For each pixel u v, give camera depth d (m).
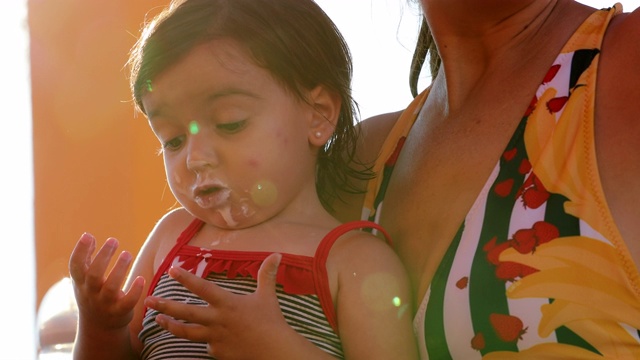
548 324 1.69
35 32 4.88
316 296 1.92
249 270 1.94
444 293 1.83
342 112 2.21
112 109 4.84
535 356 1.70
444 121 2.06
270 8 2.09
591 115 1.76
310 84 2.10
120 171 4.80
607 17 1.88
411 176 2.06
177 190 2.03
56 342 3.76
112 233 4.81
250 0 2.09
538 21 1.97
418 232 1.97
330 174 2.21
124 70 4.79
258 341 1.78
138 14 4.79
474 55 2.03
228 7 2.06
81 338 2.00
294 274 1.93
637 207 1.68
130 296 1.92
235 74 1.99
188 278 1.75
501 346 1.73
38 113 4.88
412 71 2.51
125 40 4.80
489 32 2.00
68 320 3.78
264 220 2.04
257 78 2.01
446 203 1.93
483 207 1.83
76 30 4.83
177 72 2.00
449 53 2.05
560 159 1.76
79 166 4.84
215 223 2.03
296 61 2.08
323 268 1.94
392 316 1.89
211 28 2.02
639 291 1.64
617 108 1.75
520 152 1.83
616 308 1.66
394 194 2.09
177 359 1.91
